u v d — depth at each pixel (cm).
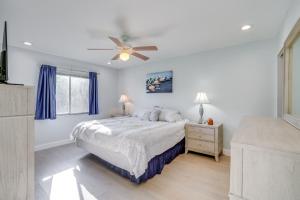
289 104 182
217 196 193
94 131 273
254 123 159
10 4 177
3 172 90
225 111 331
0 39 286
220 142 316
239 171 85
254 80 297
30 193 101
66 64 409
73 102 432
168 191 203
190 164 284
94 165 278
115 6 183
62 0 171
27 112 100
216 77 341
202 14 200
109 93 523
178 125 325
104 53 367
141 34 261
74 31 249
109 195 195
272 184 77
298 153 72
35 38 278
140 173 205
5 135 91
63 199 187
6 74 109
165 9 189
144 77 475
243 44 307
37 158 308
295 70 166
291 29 168
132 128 276
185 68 388
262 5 180
